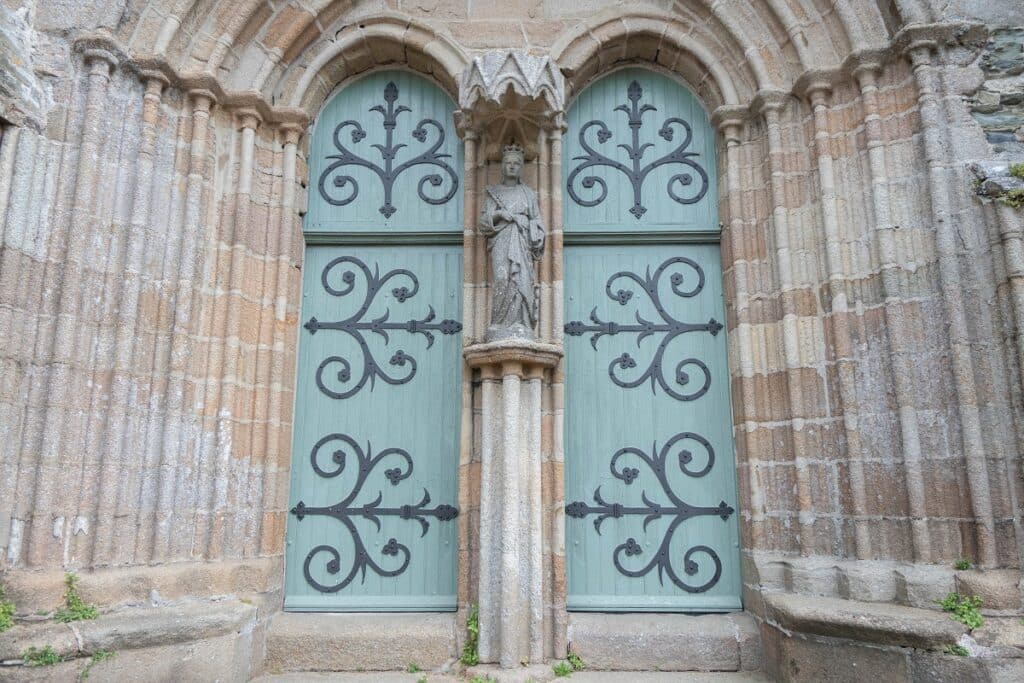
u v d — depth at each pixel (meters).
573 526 6.09
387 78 6.84
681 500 6.11
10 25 5.14
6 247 4.88
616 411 6.26
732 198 6.25
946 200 5.34
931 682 4.58
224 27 6.08
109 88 5.49
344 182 6.64
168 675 4.77
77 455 4.96
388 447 6.21
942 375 5.20
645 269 6.52
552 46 6.46
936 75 5.60
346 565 6.04
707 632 5.58
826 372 5.64
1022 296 4.96
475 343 5.89
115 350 5.19
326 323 6.44
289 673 5.49
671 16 6.54
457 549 5.93
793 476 5.63
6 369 4.77
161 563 5.18
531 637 5.26
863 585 5.11
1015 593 4.70
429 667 5.48
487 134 6.12
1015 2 5.64
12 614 4.51
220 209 5.95
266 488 5.78
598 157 6.68
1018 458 4.89
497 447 5.52
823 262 5.76
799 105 6.13
